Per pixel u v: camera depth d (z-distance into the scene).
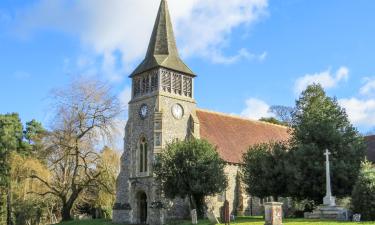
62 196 50.56
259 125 62.69
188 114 50.84
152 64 50.00
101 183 50.28
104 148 49.91
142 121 49.72
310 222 29.69
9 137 60.84
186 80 51.94
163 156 43.00
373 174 33.81
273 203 26.55
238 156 52.59
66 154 49.16
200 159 41.69
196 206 44.16
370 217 32.59
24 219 56.78
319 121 41.72
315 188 38.78
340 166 38.50
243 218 43.00
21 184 49.22
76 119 49.41
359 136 42.12
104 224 47.53
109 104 50.50
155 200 45.94
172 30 53.12
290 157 40.88
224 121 57.50
